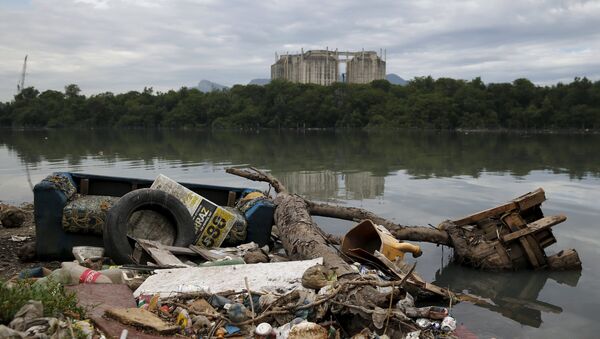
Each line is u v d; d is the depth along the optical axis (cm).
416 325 523
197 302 533
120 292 556
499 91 11038
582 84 10744
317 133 8900
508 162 2700
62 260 820
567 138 6294
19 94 14462
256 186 1688
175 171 2155
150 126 13275
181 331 485
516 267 864
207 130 11256
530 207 879
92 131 9938
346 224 1133
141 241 756
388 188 1653
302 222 831
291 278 597
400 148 4022
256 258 752
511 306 686
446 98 10662
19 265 784
